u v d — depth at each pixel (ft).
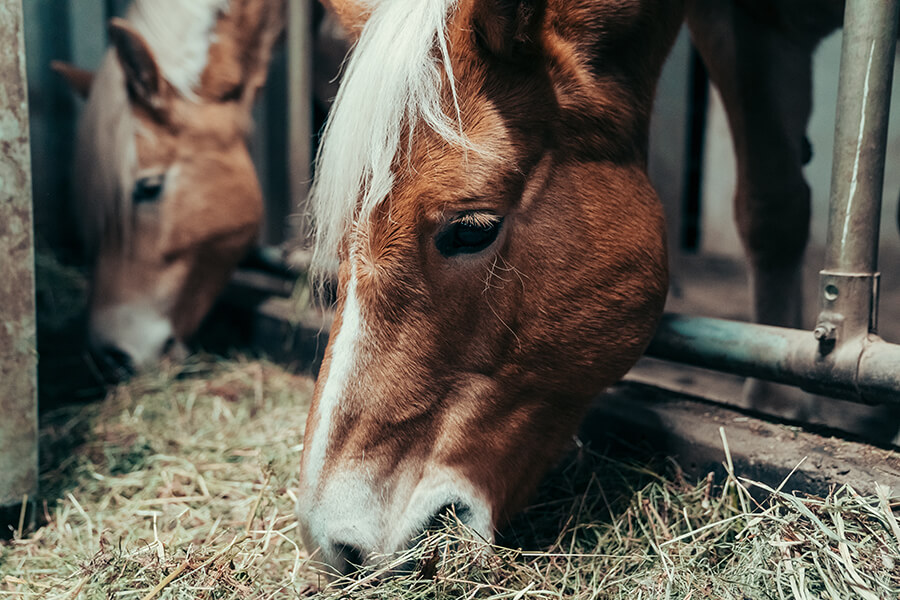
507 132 4.13
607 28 4.37
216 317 10.96
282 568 4.79
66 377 9.48
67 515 5.69
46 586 4.54
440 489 4.22
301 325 9.06
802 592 3.63
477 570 4.17
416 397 4.21
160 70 8.85
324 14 10.40
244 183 9.59
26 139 5.41
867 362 4.54
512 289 4.27
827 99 16.72
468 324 4.25
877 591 3.60
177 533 5.20
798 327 7.09
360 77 4.01
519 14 3.84
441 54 4.09
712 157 17.19
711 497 4.85
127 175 8.95
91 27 15.85
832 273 4.69
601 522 4.86
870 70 4.50
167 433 7.33
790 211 6.75
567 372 4.52
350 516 4.06
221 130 9.40
